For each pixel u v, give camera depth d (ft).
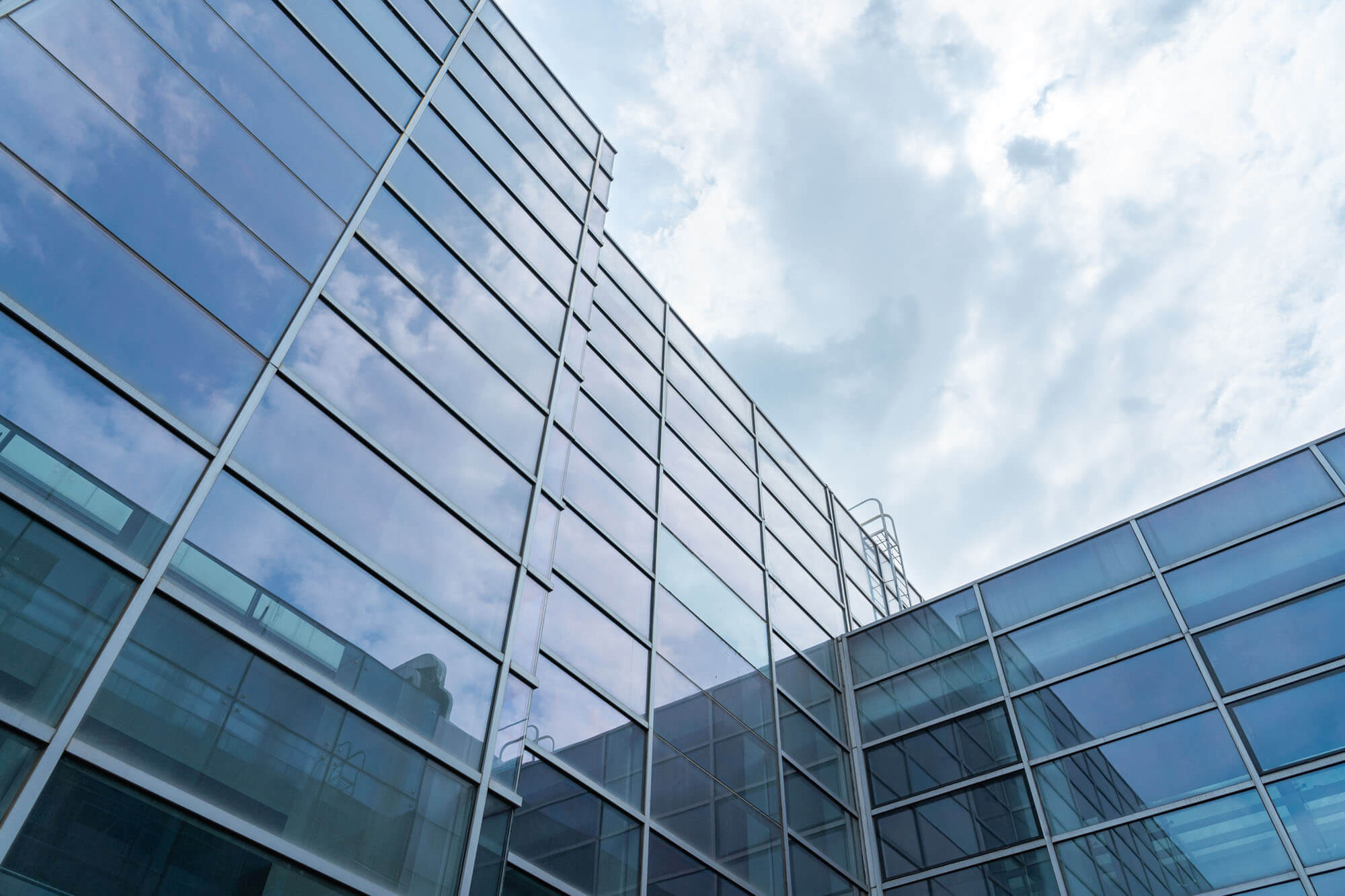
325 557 33.45
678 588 60.80
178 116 35.50
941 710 69.26
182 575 28.35
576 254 62.80
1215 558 64.39
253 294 35.32
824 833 60.95
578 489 55.42
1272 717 54.80
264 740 28.32
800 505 87.40
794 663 70.69
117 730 24.80
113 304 29.94
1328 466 63.93
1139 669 62.18
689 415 76.18
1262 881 49.16
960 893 58.39
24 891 21.47
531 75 69.36
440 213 49.57
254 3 42.55
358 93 47.42
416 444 40.22
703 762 53.72
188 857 24.97
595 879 41.73
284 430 34.09
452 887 31.40
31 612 24.26
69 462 26.76
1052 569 72.28
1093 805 57.41
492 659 38.37
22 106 29.66
